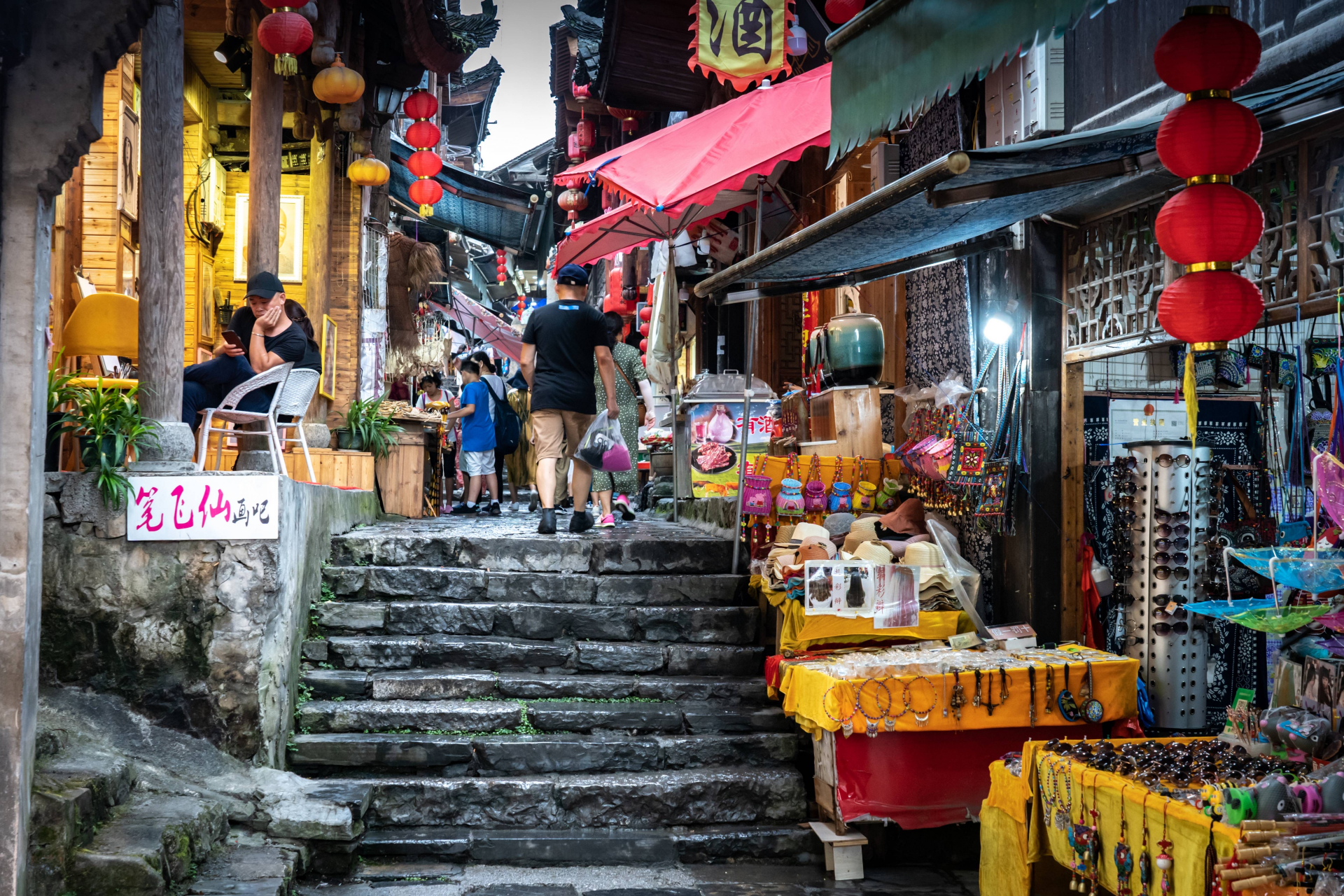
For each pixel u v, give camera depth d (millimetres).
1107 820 3779
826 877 5191
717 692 6234
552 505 7984
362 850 5152
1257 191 4621
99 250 9227
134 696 5176
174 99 5430
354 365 11594
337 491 7609
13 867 3449
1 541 3494
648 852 5270
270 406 6559
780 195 9891
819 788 5508
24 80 3494
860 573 5926
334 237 11648
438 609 6609
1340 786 3293
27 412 3518
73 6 3498
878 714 5086
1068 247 5941
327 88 8023
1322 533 4574
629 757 5711
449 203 18000
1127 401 6281
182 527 5238
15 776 3465
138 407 5453
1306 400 4645
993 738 5305
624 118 16625
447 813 5395
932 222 4801
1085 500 6020
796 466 7297
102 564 5203
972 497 6227
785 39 7434
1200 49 3078
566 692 6176
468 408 11398
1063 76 5805
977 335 6574
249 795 4910
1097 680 5223
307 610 6402
